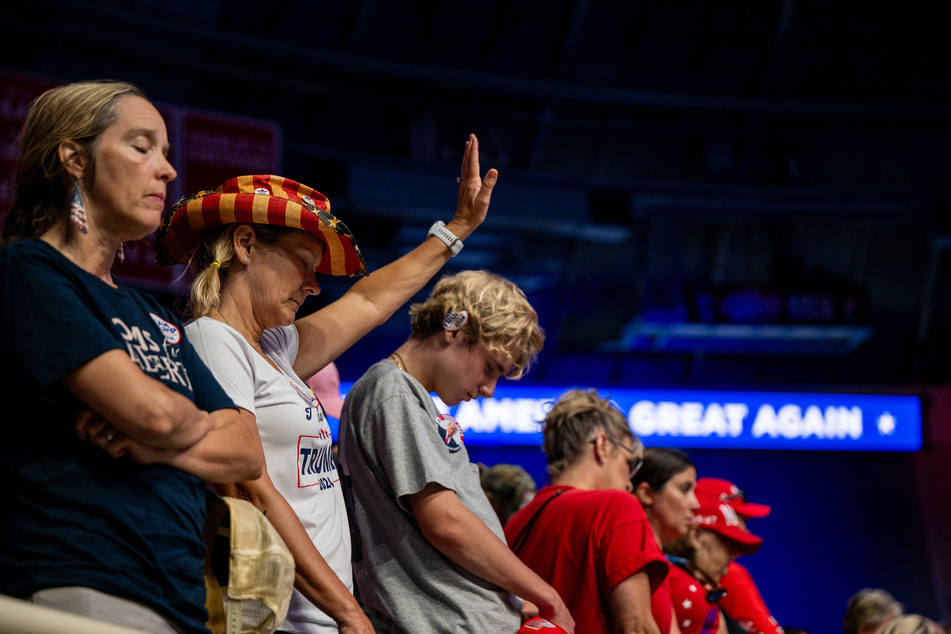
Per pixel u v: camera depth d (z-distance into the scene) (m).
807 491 12.21
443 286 1.97
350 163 11.27
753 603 3.41
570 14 11.99
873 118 12.98
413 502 1.73
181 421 1.13
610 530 2.08
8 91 7.91
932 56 12.84
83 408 1.10
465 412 8.52
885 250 13.34
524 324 1.92
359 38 11.46
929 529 12.08
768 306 12.18
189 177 9.03
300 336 1.82
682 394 9.03
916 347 13.52
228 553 1.30
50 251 1.13
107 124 1.21
